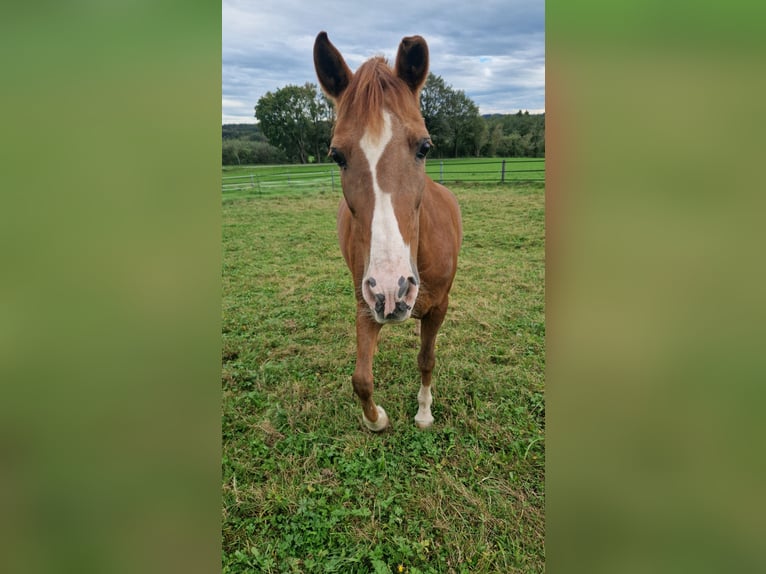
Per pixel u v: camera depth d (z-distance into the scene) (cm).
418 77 191
